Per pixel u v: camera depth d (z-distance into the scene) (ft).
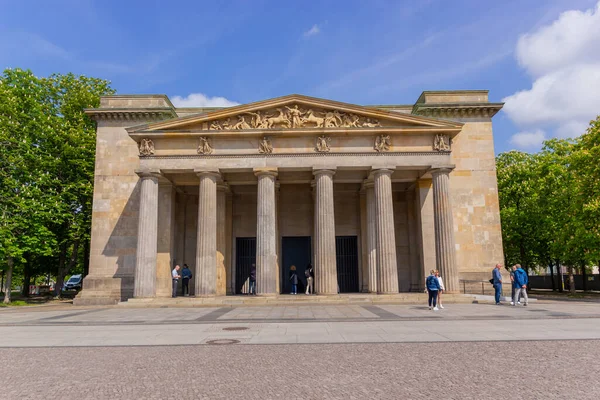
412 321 83.87
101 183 166.81
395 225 174.60
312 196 177.47
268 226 136.36
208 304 127.13
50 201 172.24
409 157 139.33
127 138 169.17
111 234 164.04
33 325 88.38
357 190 178.40
